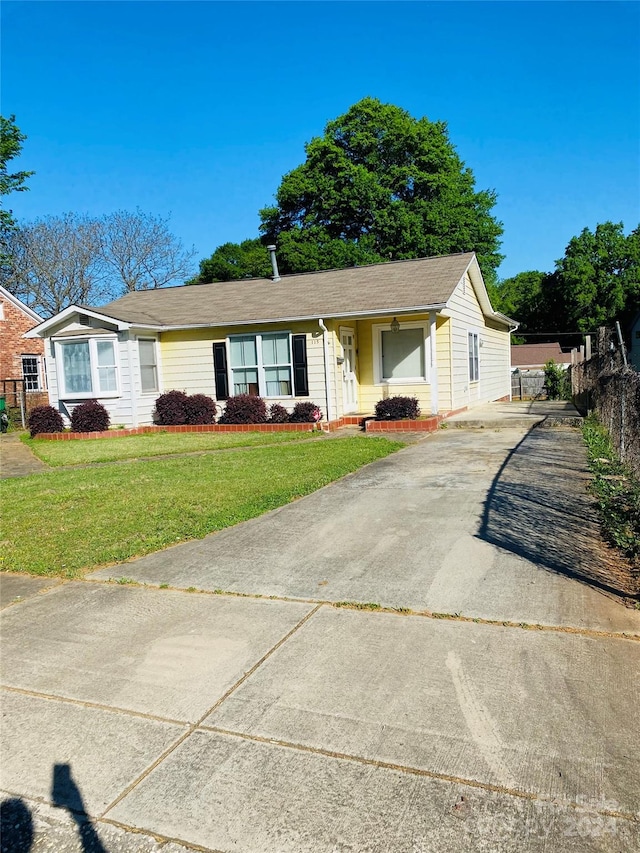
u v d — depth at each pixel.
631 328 45.91
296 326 15.69
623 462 8.41
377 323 16.38
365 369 16.72
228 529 6.38
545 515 6.27
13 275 34.88
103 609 4.58
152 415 16.97
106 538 6.16
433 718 3.06
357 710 3.16
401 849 2.32
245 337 16.33
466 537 5.68
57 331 16.61
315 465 9.59
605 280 47.75
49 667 3.78
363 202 31.45
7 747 3.04
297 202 33.31
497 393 23.62
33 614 4.56
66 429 16.41
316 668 3.59
